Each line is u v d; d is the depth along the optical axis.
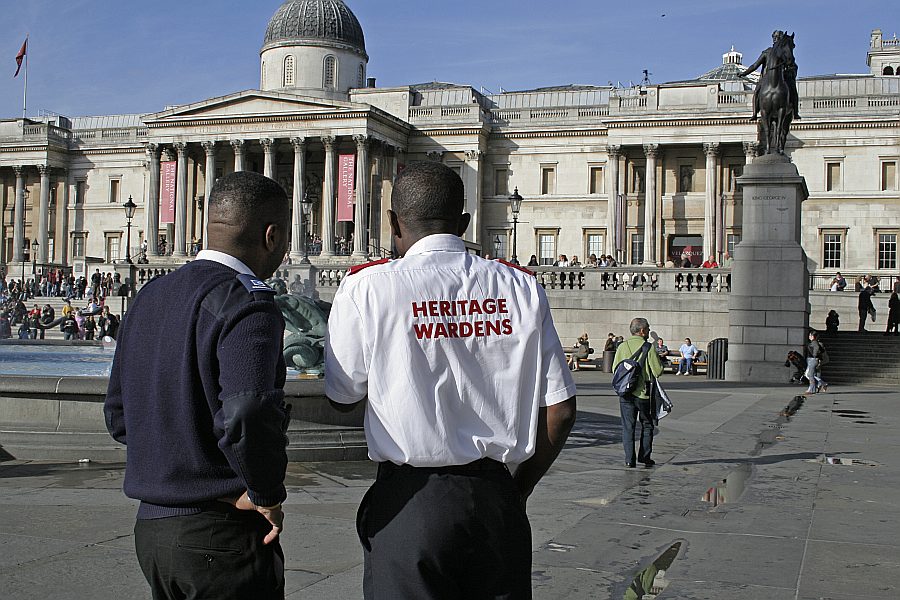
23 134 97.56
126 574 7.61
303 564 8.04
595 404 25.42
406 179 4.52
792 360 33.62
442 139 84.56
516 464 4.53
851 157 76.56
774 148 35.09
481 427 4.21
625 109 80.00
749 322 34.78
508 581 4.12
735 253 35.03
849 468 14.44
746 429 19.84
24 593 7.08
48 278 78.62
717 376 37.78
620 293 48.59
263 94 80.94
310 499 10.96
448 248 4.42
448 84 97.69
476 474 4.16
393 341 4.16
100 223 97.62
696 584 7.80
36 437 13.56
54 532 9.02
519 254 84.88
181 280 4.31
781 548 9.09
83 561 7.98
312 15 93.12
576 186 83.75
